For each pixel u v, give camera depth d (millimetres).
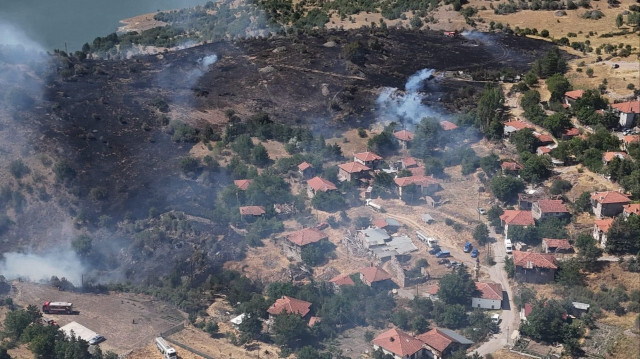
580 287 160250
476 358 140625
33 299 171500
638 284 159125
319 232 188500
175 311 167625
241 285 172000
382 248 182125
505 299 162875
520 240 179000
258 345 152125
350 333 155500
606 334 148000
